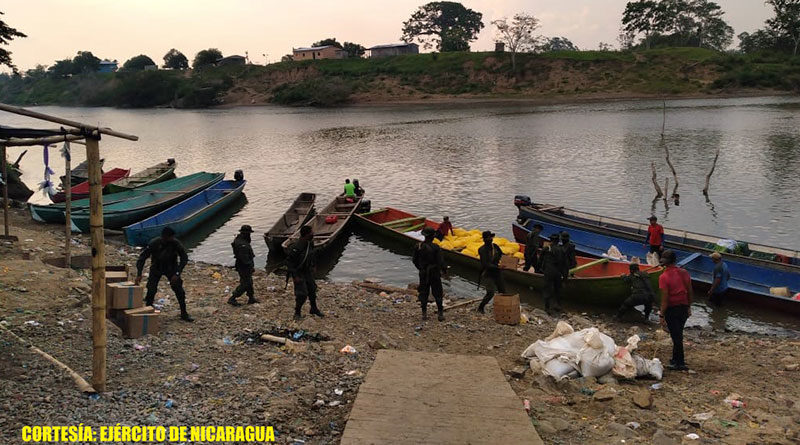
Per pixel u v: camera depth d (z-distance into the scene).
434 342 11.46
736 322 14.48
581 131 56.94
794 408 8.20
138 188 30.28
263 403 7.81
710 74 104.75
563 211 23.02
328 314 12.92
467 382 8.02
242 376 8.73
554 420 7.59
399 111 95.69
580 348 9.71
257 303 13.41
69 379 8.02
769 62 108.62
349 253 21.16
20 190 31.14
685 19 147.12
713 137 48.81
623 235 19.47
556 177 34.78
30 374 8.07
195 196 26.89
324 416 7.57
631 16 143.12
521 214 22.78
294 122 82.38
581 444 7.02
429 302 14.73
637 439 7.15
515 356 10.66
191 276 16.36
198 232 24.59
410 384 7.91
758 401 8.51
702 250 17.61
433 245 12.84
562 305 15.73
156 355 9.30
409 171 38.53
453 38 146.00
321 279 18.33
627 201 28.64
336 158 45.75
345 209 26.02
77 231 21.81
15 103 164.62
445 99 109.94
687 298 9.96
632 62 112.12
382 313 13.43
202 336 10.51
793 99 86.56
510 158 42.38
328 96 113.50
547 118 71.81
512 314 12.77
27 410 7.05
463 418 6.96
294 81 131.38
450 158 43.41
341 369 9.25
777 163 36.47
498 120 71.94
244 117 96.31
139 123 90.81
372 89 118.38
